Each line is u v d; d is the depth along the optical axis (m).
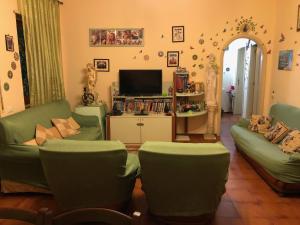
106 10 5.35
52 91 4.68
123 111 5.43
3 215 1.22
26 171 3.13
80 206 2.57
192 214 2.47
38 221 1.18
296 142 3.34
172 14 5.32
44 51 4.34
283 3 4.82
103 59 5.52
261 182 3.53
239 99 7.81
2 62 3.43
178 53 5.44
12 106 3.66
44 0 4.36
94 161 2.32
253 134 4.29
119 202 2.62
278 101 5.02
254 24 5.28
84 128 4.69
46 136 3.62
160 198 2.46
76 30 5.43
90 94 5.32
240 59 7.59
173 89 5.22
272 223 2.61
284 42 4.77
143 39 5.41
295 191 3.12
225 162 2.25
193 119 5.73
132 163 2.84
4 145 3.09
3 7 3.44
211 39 5.37
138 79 5.41
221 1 5.25
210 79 5.45
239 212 2.81
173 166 2.25
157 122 5.16
